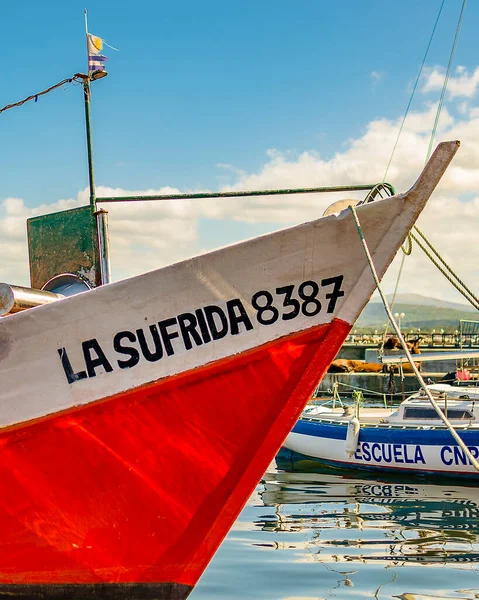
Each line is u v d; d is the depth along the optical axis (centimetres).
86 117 716
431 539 1145
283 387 490
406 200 480
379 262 487
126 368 490
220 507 496
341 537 1161
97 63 727
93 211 677
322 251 486
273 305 488
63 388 492
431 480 1708
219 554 1051
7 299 527
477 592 874
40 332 492
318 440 1927
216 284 488
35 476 496
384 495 1537
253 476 496
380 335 4744
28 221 721
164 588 502
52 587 503
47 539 500
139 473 494
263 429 493
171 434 493
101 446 493
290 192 632
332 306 488
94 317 491
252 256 487
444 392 1794
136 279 490
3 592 505
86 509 497
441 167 477
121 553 500
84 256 678
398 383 3569
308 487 1642
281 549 1080
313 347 490
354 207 483
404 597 855
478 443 1675
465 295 575
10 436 495
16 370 493
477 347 4112
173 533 498
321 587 891
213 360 488
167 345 489
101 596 502
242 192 645
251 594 865
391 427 1809
